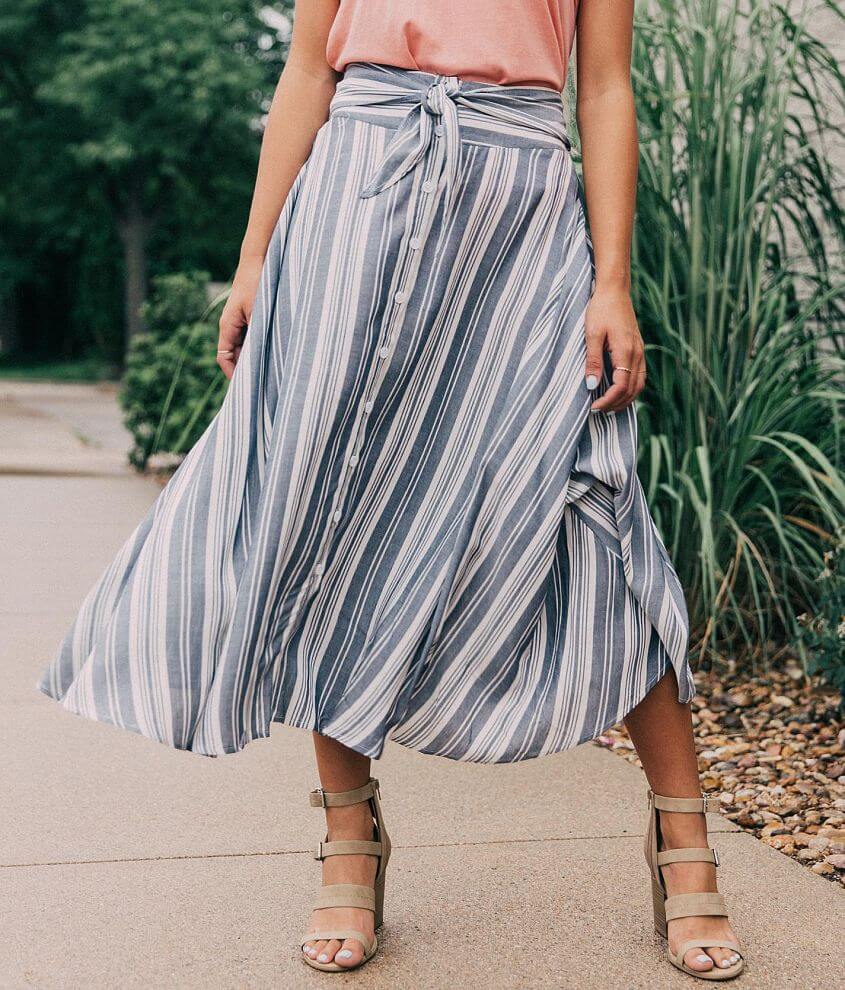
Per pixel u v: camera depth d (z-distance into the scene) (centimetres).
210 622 146
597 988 148
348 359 148
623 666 151
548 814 212
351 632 152
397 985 149
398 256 150
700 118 300
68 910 171
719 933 154
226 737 145
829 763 245
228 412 155
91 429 1129
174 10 2161
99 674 147
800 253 365
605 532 153
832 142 365
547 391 153
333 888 158
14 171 2505
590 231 170
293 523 147
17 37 2325
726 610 318
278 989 148
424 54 155
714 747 259
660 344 304
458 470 153
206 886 179
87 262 2836
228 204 2467
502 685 152
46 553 470
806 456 310
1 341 3262
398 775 234
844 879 189
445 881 182
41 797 219
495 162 153
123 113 2219
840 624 273
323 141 158
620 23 161
